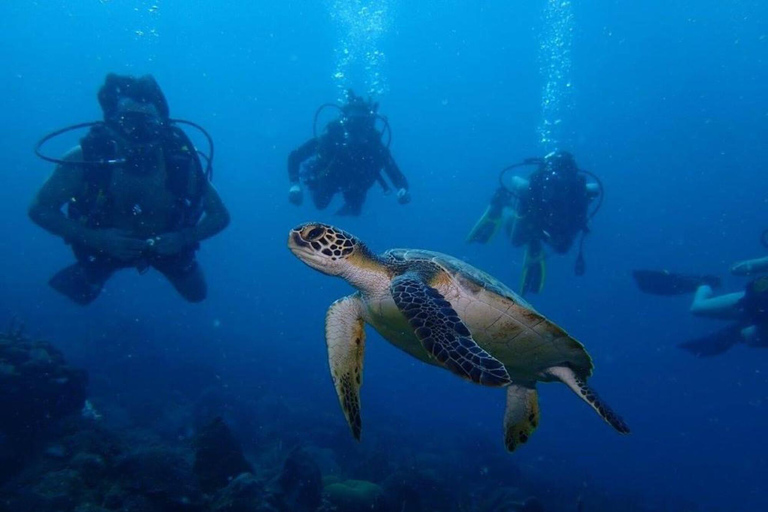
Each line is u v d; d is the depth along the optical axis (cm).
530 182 1030
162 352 1811
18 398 573
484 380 214
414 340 344
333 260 331
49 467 518
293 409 1444
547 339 324
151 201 627
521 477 1251
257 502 485
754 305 848
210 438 566
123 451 559
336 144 1052
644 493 1666
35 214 588
